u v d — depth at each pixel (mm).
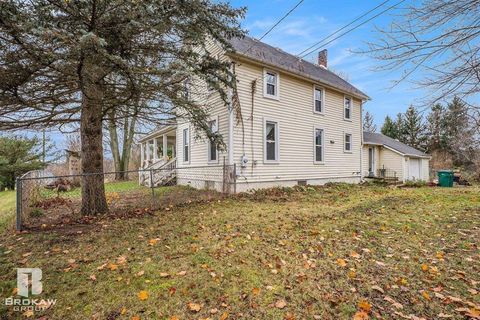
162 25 5047
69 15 4324
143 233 4680
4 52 4230
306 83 12383
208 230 4867
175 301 2717
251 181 10211
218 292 2873
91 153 6070
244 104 10094
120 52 5152
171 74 5305
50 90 5621
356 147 15422
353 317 2508
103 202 6219
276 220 5605
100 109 6125
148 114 6547
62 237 4461
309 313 2566
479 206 7145
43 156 17531
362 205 7395
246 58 9844
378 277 3252
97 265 3451
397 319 2494
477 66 3262
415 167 20188
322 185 12641
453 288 3025
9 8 3482
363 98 15594
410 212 6547
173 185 13281
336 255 3852
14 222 5523
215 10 5922
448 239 4570
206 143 11023
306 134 12336
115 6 4352
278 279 3154
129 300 2729
